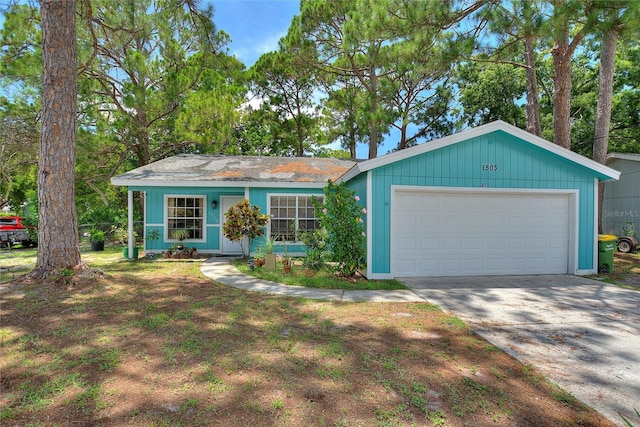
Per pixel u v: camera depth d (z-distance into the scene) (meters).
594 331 4.39
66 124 6.61
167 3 11.05
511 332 4.32
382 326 4.44
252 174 12.04
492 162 8.12
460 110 23.95
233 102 17.83
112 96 15.40
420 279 7.64
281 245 11.55
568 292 6.52
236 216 9.81
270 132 25.25
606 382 3.07
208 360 3.30
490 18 8.38
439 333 4.23
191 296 5.84
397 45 11.88
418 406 2.61
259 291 6.33
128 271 8.33
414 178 7.81
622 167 14.91
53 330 4.05
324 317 4.78
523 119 21.91
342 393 2.76
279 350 3.57
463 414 2.52
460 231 8.14
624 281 7.61
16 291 5.79
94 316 4.61
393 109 20.84
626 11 6.71
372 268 7.66
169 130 17.48
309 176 12.04
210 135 15.52
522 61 17.22
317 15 17.03
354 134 23.53
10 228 15.34
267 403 2.60
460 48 9.06
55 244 6.52
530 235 8.41
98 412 2.45
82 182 16.59
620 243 12.88
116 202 21.41
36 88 12.67
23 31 10.69
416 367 3.25
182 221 12.22
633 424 2.46
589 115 19.41
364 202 7.99
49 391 2.71
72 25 6.66
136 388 2.78
